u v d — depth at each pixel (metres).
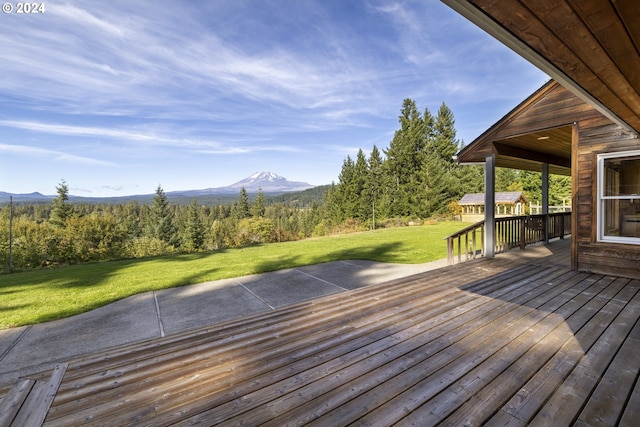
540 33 1.31
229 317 3.82
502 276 4.46
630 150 4.07
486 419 1.53
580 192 4.57
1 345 3.17
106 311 4.21
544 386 1.79
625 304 3.16
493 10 1.13
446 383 1.86
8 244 13.62
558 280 4.16
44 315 4.06
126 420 1.63
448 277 4.48
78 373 2.13
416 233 15.00
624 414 1.54
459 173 28.70
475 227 6.00
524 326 2.67
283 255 9.23
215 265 7.84
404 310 3.18
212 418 1.61
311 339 2.57
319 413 1.62
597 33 1.30
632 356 2.11
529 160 7.22
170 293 5.06
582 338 2.40
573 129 4.64
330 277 5.77
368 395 1.77
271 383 1.93
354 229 21.34
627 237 4.23
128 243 17.92
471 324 2.75
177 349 2.47
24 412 1.72
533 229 7.60
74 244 15.53
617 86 1.98
